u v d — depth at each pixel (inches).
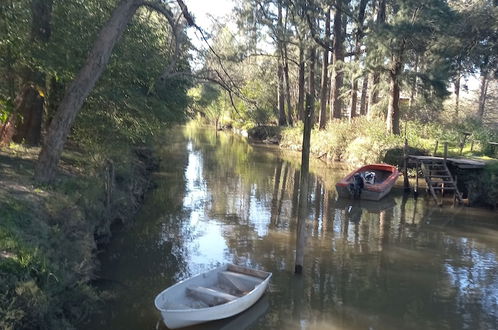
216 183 854.5
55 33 463.2
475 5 1085.8
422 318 334.3
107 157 541.3
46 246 302.0
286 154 1382.9
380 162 998.4
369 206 710.5
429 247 509.0
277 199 736.3
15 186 374.9
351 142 1179.9
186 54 586.9
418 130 1175.6
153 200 671.8
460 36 1036.5
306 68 1718.8
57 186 410.6
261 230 548.1
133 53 514.0
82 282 309.9
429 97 1033.5
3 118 474.0
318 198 758.5
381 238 537.3
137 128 575.2
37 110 580.4
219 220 586.2
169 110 607.5
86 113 535.8
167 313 279.3
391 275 418.3
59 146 413.4
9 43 417.7
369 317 332.2
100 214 439.8
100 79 497.4
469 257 478.6
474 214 671.1
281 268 421.7
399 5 1020.5
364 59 1035.3
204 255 447.5
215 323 303.9
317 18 1134.4
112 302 327.3
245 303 319.0
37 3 434.0
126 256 429.7
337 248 492.1
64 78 464.8
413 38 953.5
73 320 286.4
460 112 1672.0
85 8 477.4
